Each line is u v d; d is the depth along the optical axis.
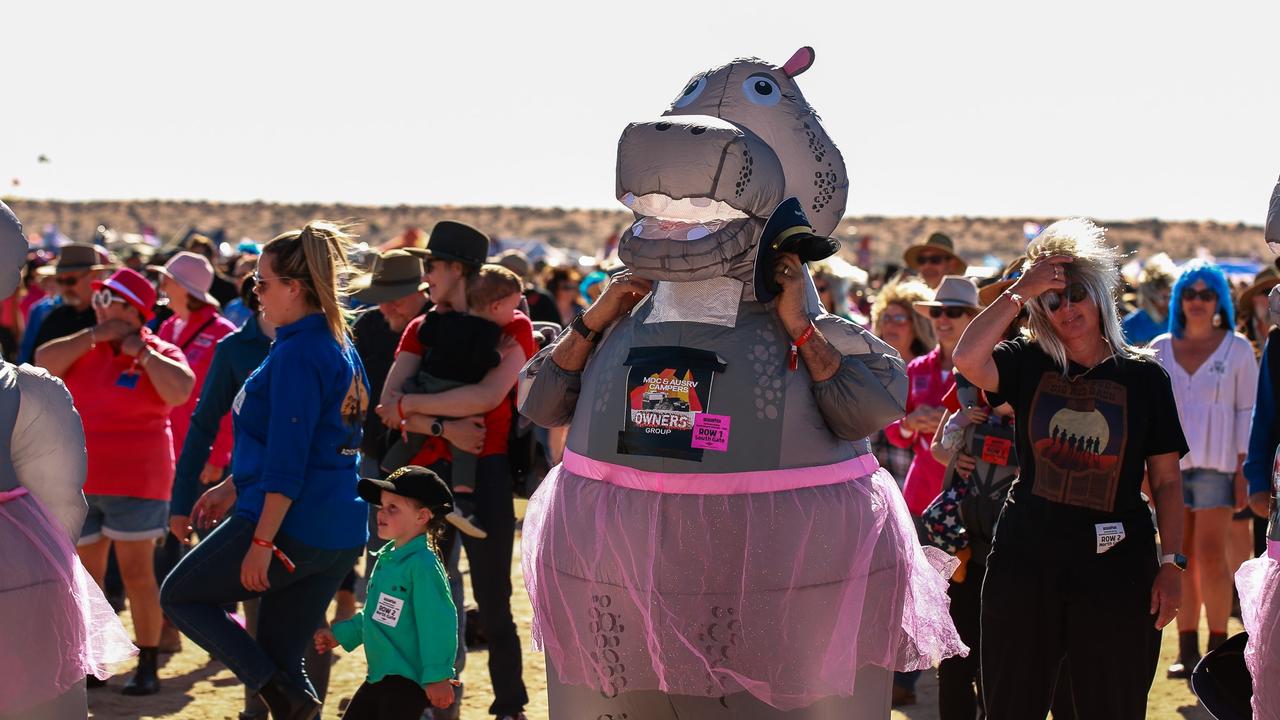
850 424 3.61
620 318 3.86
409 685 4.92
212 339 8.01
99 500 6.67
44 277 14.35
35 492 4.01
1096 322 4.46
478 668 7.30
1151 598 4.34
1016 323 5.12
